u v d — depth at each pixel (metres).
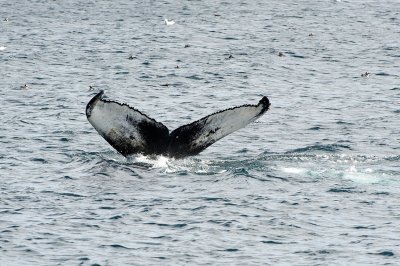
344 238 71.69
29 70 184.00
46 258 67.25
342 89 164.25
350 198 81.94
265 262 66.38
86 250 68.94
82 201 81.25
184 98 154.00
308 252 68.50
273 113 134.50
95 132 116.81
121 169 89.19
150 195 82.62
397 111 138.25
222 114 87.50
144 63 198.00
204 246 70.00
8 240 70.94
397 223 75.25
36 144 108.06
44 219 76.19
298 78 179.00
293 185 86.00
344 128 122.31
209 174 88.88
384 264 65.81
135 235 72.50
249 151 104.56
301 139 113.75
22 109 136.38
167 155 89.81
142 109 142.75
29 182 88.00
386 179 87.88
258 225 74.94
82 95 154.12
